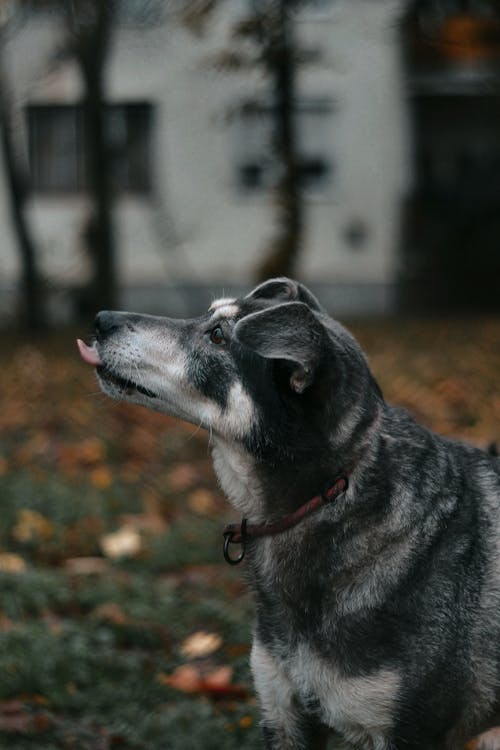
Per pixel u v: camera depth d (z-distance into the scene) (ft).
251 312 13.39
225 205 84.17
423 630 12.03
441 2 62.44
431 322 65.26
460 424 35.53
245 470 12.98
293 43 50.26
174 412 13.78
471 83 79.61
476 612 12.25
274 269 54.44
